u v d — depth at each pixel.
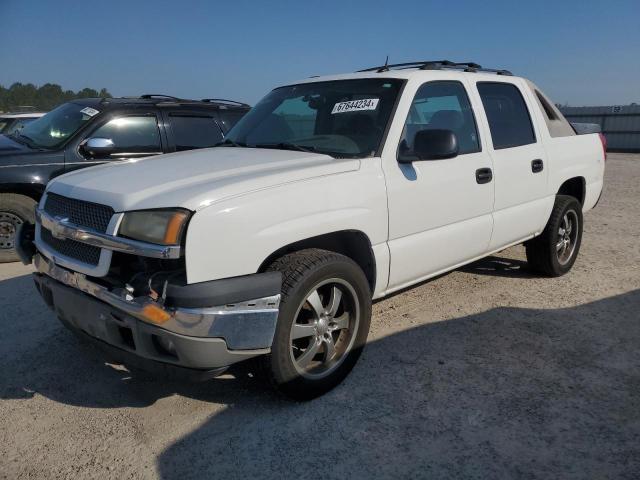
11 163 6.04
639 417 3.07
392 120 3.62
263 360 2.99
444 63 4.41
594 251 6.56
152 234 2.65
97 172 3.37
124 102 6.74
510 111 4.76
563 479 2.59
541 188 4.91
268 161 3.36
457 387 3.39
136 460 2.75
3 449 2.84
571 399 3.26
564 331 4.20
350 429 2.98
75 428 3.02
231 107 7.50
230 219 2.72
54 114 7.02
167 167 3.32
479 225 4.26
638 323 4.34
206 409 3.18
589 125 6.00
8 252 6.24
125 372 3.63
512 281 5.38
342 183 3.24
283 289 2.94
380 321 4.39
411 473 2.64
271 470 2.67
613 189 12.14
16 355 3.87
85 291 2.91
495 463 2.71
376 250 3.48
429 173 3.77
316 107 4.03
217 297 2.65
